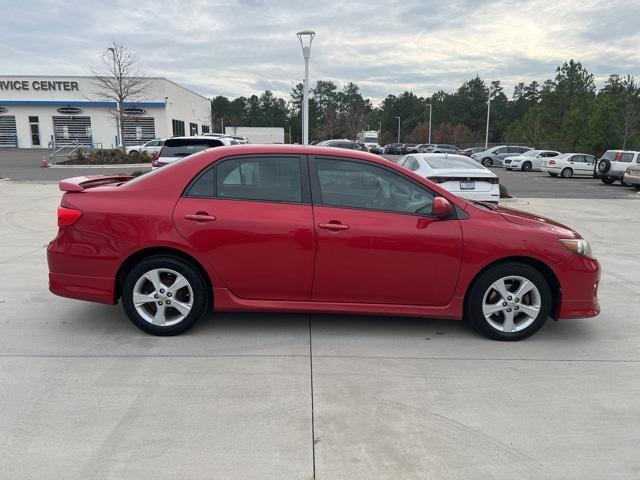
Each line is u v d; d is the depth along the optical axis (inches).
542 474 105.1
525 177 1136.8
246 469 104.8
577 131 1736.0
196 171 168.6
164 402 129.3
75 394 132.3
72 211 167.0
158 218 164.1
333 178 169.2
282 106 4584.2
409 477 103.4
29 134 1781.5
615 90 1936.5
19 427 117.6
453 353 163.0
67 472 103.0
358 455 110.1
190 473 103.3
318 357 157.6
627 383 144.9
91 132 1802.4
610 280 255.4
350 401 132.0
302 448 112.0
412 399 133.7
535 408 130.5
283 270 165.9
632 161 852.6
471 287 171.0
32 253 291.0
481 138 3430.1
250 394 134.2
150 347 162.2
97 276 167.5
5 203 493.7
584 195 713.6
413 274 166.9
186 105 2145.7
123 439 113.9
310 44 726.5
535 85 3946.9
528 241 166.6
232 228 163.3
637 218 481.1
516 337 172.9
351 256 164.7
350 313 171.3
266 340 169.9
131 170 973.8
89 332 173.9
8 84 1738.4
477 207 173.6
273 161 169.5
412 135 3580.2
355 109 3506.4
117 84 1475.1
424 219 166.7
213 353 158.7
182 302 170.1
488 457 110.3
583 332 184.1
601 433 119.9
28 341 165.2
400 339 173.6
